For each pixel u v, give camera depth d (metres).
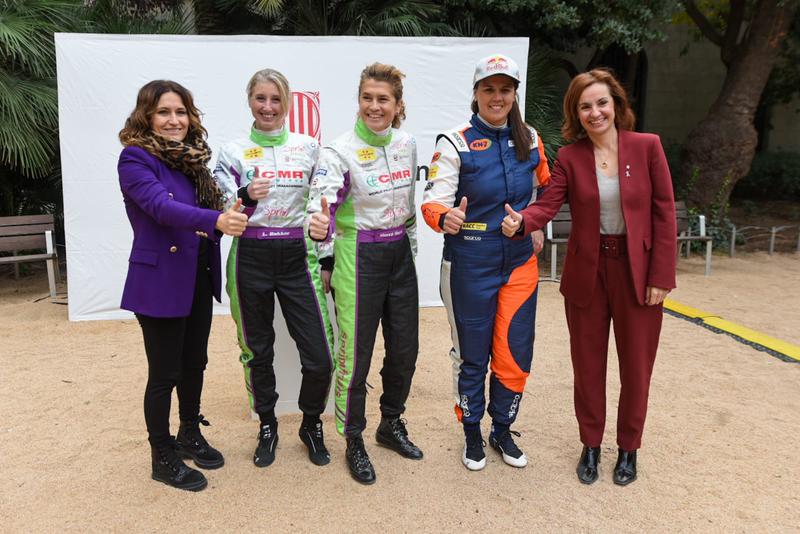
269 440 3.07
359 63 5.24
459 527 2.55
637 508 2.69
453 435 3.37
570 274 2.83
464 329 2.86
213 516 2.60
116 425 3.44
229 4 7.54
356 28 7.07
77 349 4.73
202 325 2.88
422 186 5.56
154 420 2.73
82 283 5.32
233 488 2.81
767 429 3.43
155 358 2.65
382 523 2.57
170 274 2.55
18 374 4.21
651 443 3.26
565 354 4.69
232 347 4.85
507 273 2.84
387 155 2.74
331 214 2.65
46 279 7.12
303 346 2.92
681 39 13.38
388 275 2.83
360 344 2.81
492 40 5.39
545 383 4.11
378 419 3.56
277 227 2.82
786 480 2.91
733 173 8.98
